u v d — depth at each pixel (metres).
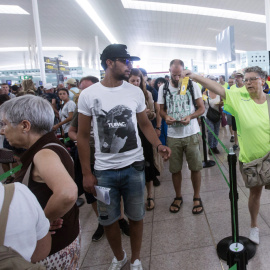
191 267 2.05
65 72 17.14
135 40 24.30
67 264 1.18
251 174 1.96
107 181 1.78
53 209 0.92
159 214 2.91
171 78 2.76
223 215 2.75
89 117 1.77
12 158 1.43
